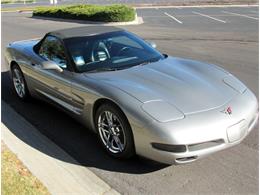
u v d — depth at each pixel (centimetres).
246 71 851
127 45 568
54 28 1998
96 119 476
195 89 452
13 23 2330
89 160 460
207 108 417
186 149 390
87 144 504
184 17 2364
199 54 1084
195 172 422
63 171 432
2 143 482
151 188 397
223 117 409
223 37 1416
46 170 432
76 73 513
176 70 508
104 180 414
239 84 491
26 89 667
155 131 392
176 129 389
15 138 517
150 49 581
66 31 595
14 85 706
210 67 535
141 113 405
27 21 2473
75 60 525
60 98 559
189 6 3212
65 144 505
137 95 429
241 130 422
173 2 3634
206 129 395
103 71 510
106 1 4281
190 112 408
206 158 449
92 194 386
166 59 561
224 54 1066
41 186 382
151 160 451
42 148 490
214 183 400
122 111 424
